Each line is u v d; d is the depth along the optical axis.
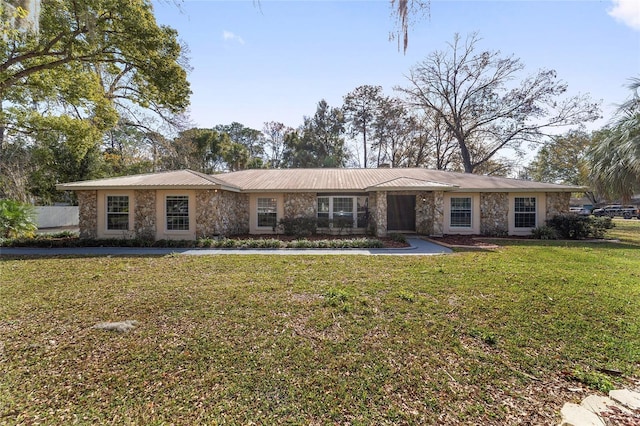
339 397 2.71
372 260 8.58
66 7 10.48
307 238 13.93
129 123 21.45
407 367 3.15
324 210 15.62
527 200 14.75
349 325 4.12
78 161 19.27
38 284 6.14
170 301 5.07
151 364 3.21
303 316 4.43
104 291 5.66
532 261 8.21
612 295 5.21
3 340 3.73
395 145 31.73
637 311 4.51
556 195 14.66
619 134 13.71
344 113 33.91
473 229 14.90
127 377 2.99
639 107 13.72
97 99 14.72
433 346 3.56
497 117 26.16
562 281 6.09
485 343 3.64
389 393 2.76
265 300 5.10
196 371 3.09
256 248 11.31
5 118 14.77
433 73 27.45
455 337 3.78
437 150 29.64
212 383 2.90
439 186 13.27
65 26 10.88
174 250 10.90
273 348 3.53
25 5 4.51
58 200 22.88
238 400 2.67
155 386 2.86
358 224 15.50
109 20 11.39
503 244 11.73
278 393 2.76
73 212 22.19
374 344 3.61
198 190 13.15
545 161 35.19
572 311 4.52
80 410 2.56
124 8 11.02
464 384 2.88
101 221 13.29
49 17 10.50
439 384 2.88
